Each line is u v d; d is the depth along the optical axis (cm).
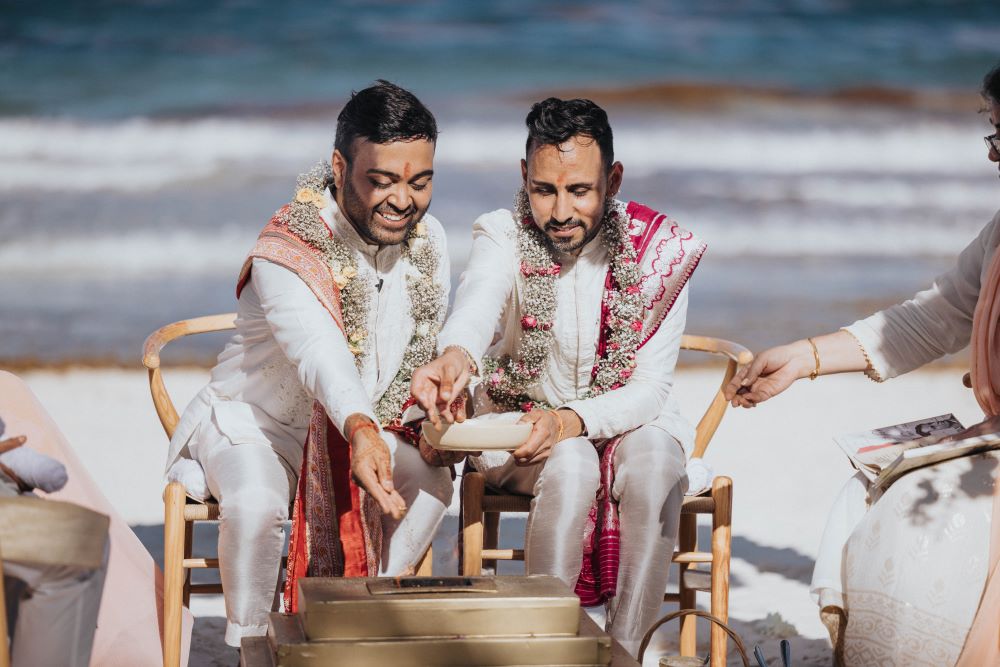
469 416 387
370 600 256
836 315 973
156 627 333
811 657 394
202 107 1580
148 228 1152
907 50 1945
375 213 341
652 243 371
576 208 348
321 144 1457
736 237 1196
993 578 295
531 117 350
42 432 334
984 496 307
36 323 909
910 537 308
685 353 888
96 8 1922
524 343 369
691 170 1410
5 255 1073
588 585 352
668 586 485
